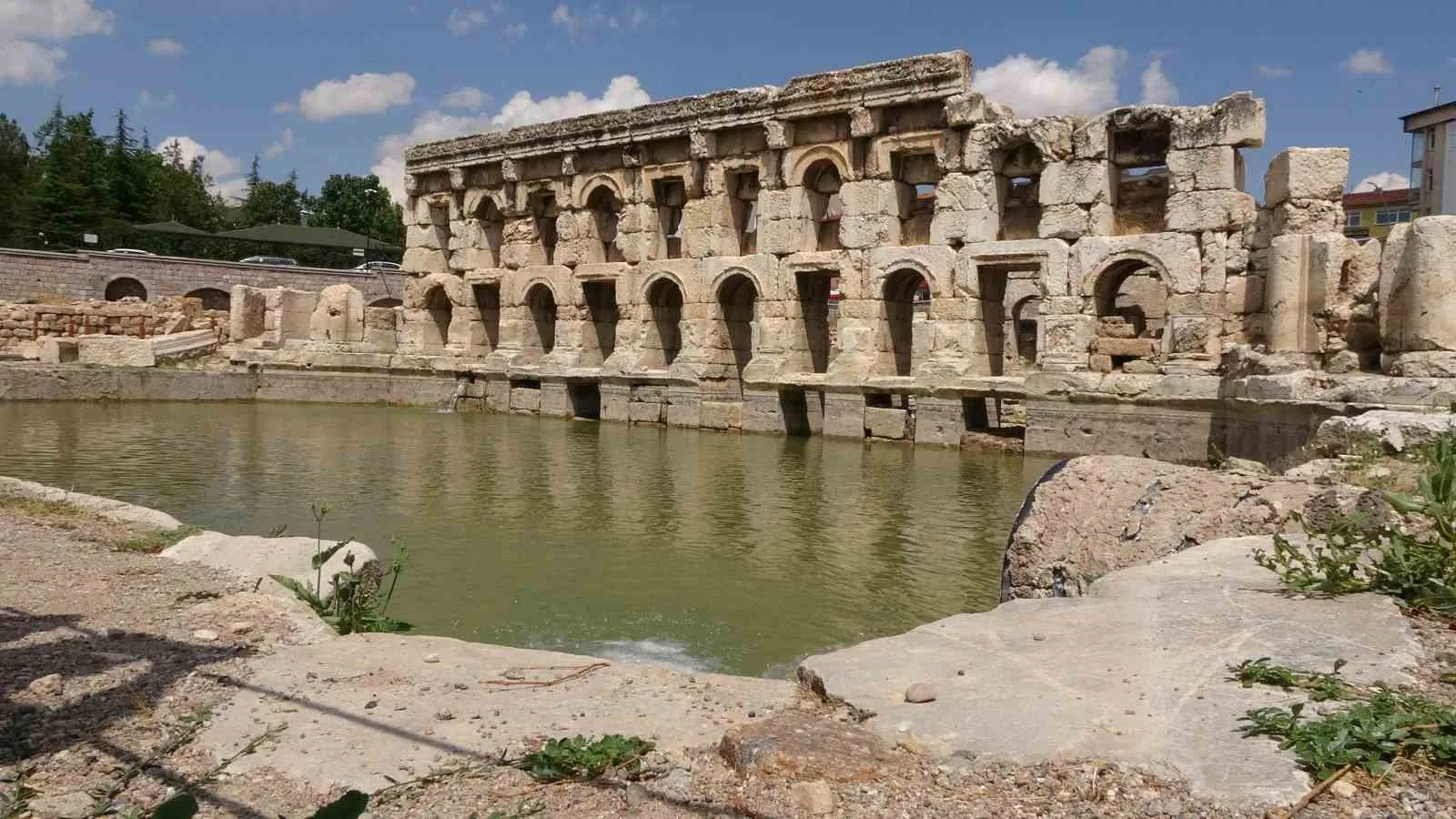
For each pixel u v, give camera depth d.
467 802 5.12
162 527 12.76
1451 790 4.61
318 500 18.83
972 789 4.95
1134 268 28.95
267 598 8.97
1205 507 9.77
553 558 14.91
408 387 43.28
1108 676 6.06
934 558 15.05
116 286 58.19
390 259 87.88
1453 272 17.86
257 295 44.72
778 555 15.20
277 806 5.09
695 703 6.55
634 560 14.86
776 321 33.72
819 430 32.94
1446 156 44.59
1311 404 18.78
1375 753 4.86
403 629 9.92
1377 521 8.77
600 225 39.84
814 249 33.78
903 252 31.12
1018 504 19.53
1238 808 4.56
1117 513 10.08
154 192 97.12
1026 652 6.61
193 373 40.06
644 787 5.18
